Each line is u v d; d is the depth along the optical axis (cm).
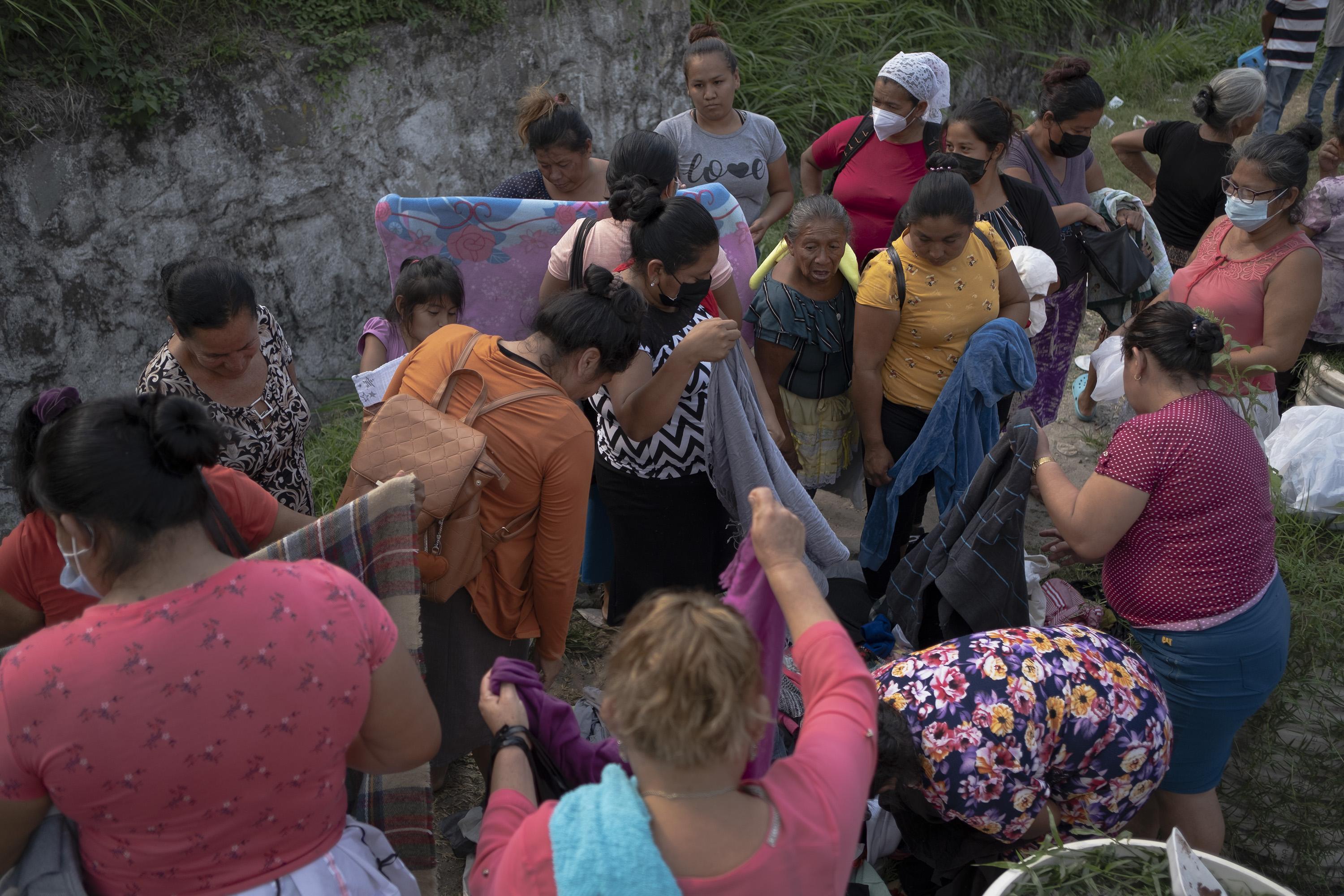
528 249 380
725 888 136
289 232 517
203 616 145
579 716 306
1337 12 786
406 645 200
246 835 154
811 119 795
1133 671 244
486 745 283
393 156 545
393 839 211
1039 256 382
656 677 135
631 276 304
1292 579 378
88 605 217
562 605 274
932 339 354
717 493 327
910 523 379
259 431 303
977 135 389
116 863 152
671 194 358
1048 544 312
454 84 559
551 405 251
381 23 527
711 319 284
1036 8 977
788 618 171
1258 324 374
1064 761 236
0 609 214
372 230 548
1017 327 341
